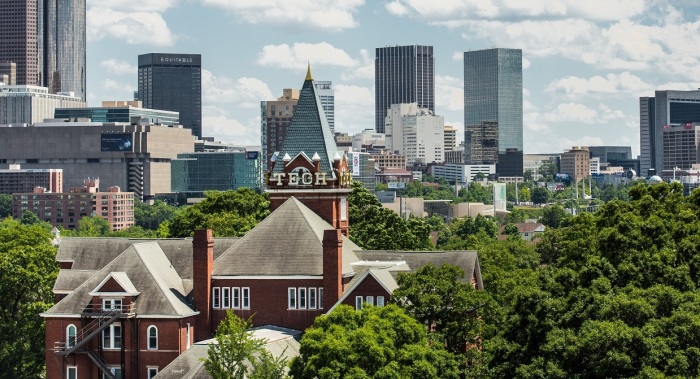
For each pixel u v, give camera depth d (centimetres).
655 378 19138
